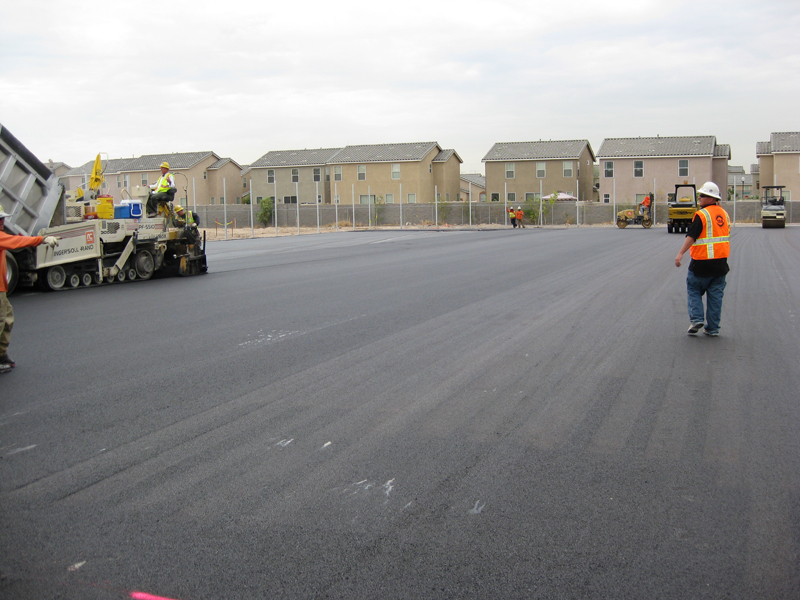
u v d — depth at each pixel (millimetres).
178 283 14688
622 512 3793
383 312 10180
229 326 9227
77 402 5797
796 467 4398
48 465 4461
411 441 4848
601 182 60438
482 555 3346
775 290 12414
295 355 7434
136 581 3150
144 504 3898
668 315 9758
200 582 3139
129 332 8891
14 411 5574
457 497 3971
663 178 58688
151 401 5805
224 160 71438
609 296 11633
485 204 54969
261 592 3059
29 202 13156
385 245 27375
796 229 37594
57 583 3141
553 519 3707
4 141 12523
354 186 64875
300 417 5363
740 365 6941
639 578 3154
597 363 7012
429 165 65875
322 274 15930
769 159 61281
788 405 5648
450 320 9445
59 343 8219
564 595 3025
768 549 3402
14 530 3621
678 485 4137
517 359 7176
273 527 3625
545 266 17016
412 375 6570
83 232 13961
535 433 5008
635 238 30172
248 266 18641
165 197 16000
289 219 58688
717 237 8117
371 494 4012
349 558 3318
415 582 3123
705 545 3441
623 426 5160
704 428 5121
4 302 6797
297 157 68500
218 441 4859
